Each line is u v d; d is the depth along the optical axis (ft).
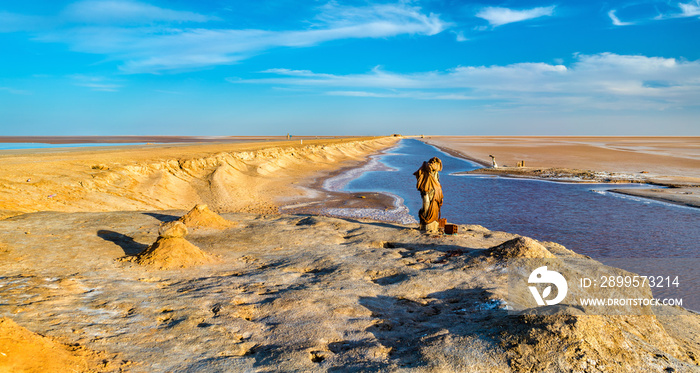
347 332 20.98
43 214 47.50
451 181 125.39
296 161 164.45
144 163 90.48
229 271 31.81
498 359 17.25
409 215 73.56
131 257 33.04
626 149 319.27
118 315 21.58
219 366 16.75
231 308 23.36
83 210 58.75
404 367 16.80
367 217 71.26
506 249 33.37
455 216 73.36
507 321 20.15
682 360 19.52
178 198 80.64
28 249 32.99
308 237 42.78
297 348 18.66
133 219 47.65
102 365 15.93
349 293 26.71
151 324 20.71
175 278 29.27
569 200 89.76
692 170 148.25
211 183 92.58
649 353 18.29
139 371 15.98
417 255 36.50
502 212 76.89
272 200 86.94
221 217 49.57
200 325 20.97
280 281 29.32
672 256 48.34
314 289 27.07
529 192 102.32
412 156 253.24
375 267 32.99
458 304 25.32
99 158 98.02
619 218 70.54
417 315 24.06
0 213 46.11
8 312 20.22
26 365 13.83
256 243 40.55
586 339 17.54
